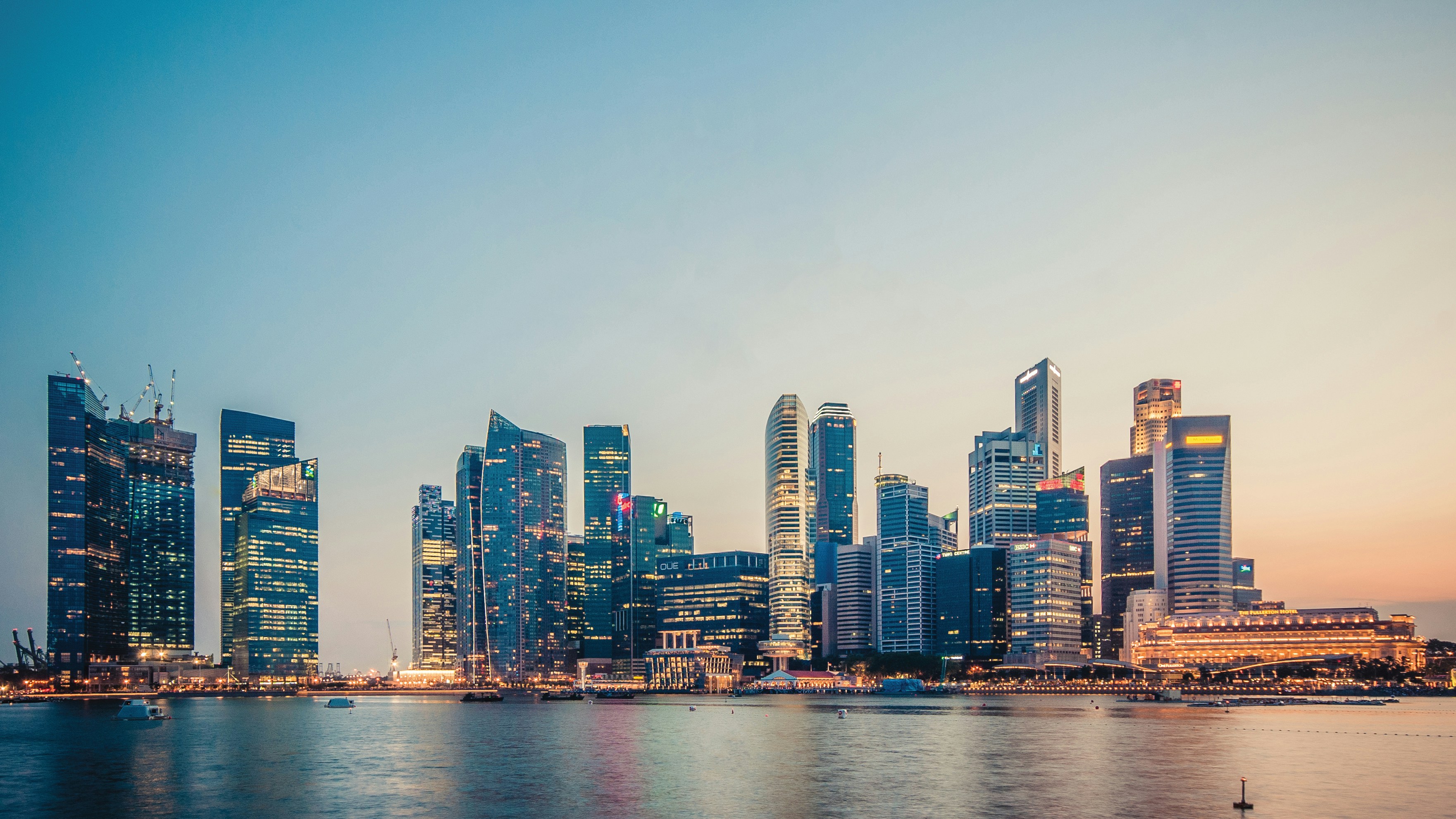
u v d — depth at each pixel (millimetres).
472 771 186625
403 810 142125
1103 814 132125
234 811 144000
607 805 144625
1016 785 158375
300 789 163750
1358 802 139500
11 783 174125
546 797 151875
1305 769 177875
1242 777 133625
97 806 149125
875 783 162375
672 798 149125
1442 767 180000
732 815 134375
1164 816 130000
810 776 172000
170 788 167000
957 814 132625
